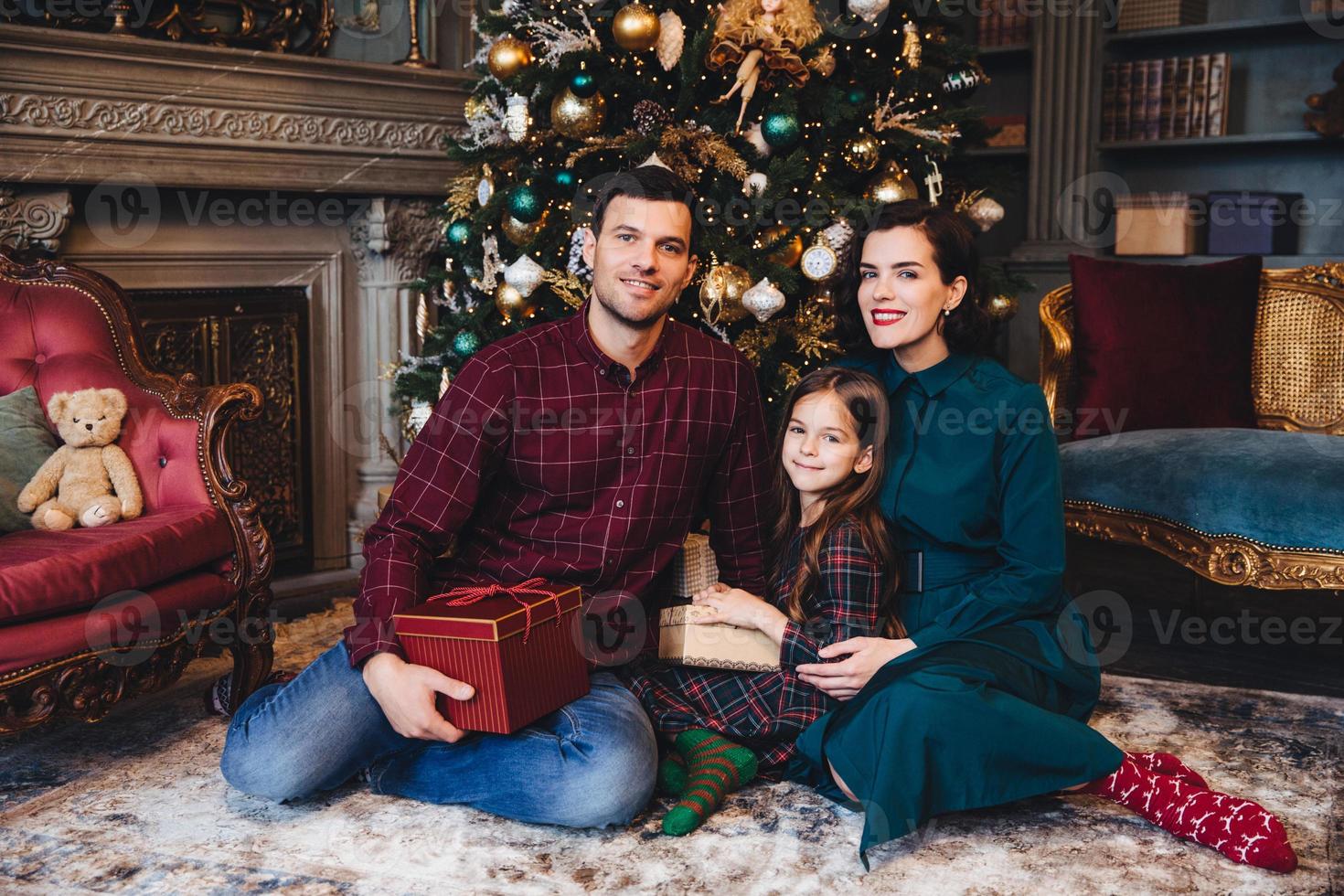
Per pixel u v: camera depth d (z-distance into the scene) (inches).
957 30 135.8
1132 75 193.3
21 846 78.0
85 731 99.8
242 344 145.5
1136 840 77.9
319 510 155.3
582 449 84.0
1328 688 114.5
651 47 112.0
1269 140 181.8
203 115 131.7
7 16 125.3
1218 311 138.5
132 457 105.5
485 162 129.0
